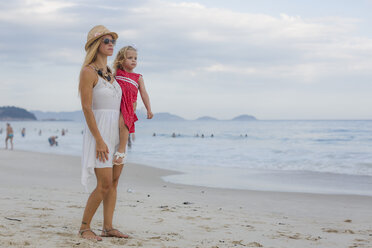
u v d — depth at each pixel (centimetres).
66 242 328
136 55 367
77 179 1231
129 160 2103
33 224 415
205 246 386
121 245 345
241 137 5459
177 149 2975
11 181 1077
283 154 2412
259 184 1235
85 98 331
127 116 351
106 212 376
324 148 2880
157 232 450
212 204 821
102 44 339
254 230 519
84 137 345
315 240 476
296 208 818
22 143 3681
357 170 1611
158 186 1159
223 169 1666
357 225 622
